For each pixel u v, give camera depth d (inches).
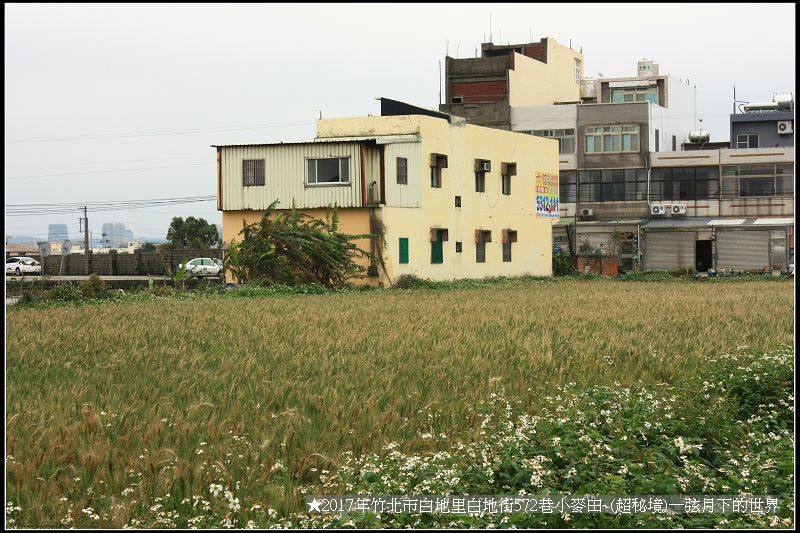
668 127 2613.2
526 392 505.0
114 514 304.0
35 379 531.5
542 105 2551.7
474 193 1754.4
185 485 333.1
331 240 1387.8
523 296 1274.6
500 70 2529.5
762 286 1612.9
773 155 2309.3
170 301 1138.7
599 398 463.5
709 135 2691.9
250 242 1389.0
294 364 585.6
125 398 475.2
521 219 1926.7
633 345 698.2
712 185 2356.1
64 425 390.6
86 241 2704.2
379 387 507.8
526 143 1943.9
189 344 693.9
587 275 1994.3
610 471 361.4
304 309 999.0
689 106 2886.3
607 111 2425.0
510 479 354.0
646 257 2356.1
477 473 352.8
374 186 1454.2
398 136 1551.4
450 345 682.8
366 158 1456.7
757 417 470.6
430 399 485.4
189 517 314.0
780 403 486.9
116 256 2343.8
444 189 1649.9
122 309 987.9
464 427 430.6
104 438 383.2
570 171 2449.6
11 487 326.0
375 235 1434.5
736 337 748.6
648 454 380.2
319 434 400.2
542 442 381.7
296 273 1380.4
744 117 2551.7
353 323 847.1
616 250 2335.1
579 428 406.3
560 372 570.3
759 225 2245.3
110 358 608.1
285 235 1379.2
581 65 3036.4
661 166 2383.1
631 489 342.3
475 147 1756.9
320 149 1462.8
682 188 2378.2
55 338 706.2
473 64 2549.2
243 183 1491.1
